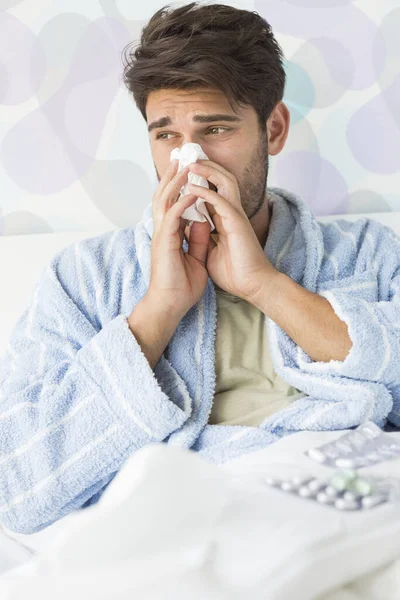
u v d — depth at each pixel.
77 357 0.98
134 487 0.58
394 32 1.34
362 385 0.98
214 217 1.06
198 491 0.60
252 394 1.04
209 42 1.00
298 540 0.58
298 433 0.88
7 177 1.41
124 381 0.95
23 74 1.38
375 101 1.37
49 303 1.09
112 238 1.16
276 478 0.71
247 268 1.03
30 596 0.52
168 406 0.95
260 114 1.08
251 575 0.54
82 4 1.35
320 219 1.35
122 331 0.99
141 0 1.35
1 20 1.36
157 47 1.01
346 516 0.63
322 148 1.39
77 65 1.37
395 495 0.68
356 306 1.00
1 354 1.24
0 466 0.93
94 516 0.57
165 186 1.05
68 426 0.95
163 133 1.07
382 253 1.17
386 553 0.62
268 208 1.21
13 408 0.97
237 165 1.07
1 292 1.28
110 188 1.41
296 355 1.04
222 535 0.57
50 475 0.92
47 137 1.40
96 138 1.39
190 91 1.02
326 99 1.37
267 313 1.04
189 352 1.05
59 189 1.41
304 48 1.36
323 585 0.57
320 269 1.13
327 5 1.34
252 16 1.09
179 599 0.52
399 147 1.38
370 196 1.41
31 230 1.43
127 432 0.94
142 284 1.10
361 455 0.80
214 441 0.98
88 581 0.52
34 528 0.93
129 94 1.36
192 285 1.04
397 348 0.98
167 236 1.02
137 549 0.54
